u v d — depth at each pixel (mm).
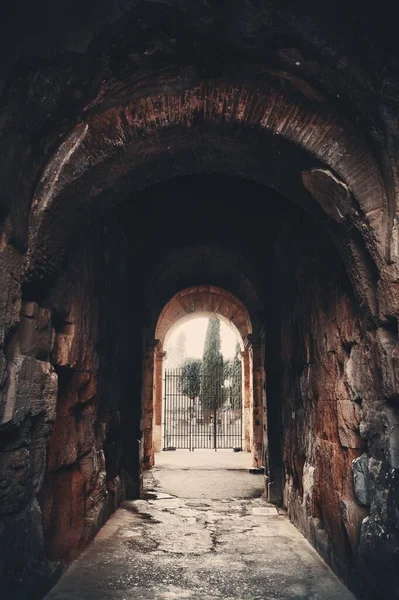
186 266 11016
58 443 4906
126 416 8281
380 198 3537
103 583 4297
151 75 3688
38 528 3969
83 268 5242
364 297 3838
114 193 4445
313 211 4312
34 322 3826
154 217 8844
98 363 5934
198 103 3867
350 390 4344
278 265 8156
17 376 3361
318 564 4887
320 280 5406
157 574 4555
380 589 3553
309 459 5863
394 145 3268
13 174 3232
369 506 3953
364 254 3809
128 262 8719
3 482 3311
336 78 3408
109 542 5566
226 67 3652
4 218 3223
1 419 3205
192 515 6988
